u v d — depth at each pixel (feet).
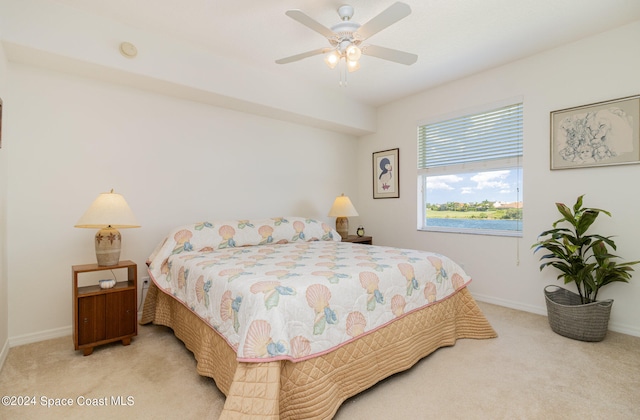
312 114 11.96
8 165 7.29
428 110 12.44
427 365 6.54
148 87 9.02
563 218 8.88
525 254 9.88
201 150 10.39
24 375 6.08
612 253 8.23
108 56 7.66
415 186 12.99
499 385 5.77
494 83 10.46
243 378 4.26
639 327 7.88
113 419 4.85
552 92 9.21
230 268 6.38
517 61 9.91
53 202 7.89
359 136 15.20
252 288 5.06
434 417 4.91
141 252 9.26
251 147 11.59
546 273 9.45
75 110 8.18
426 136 12.74
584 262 8.28
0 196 6.47
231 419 4.08
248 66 10.19
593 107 8.45
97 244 7.26
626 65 7.97
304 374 4.65
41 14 6.83
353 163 15.17
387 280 6.25
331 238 11.54
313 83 11.83
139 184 9.20
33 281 7.66
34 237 7.66
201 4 7.05
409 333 6.37
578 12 7.38
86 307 6.91
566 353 6.98
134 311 7.52
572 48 8.82
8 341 7.20
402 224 13.50
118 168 8.83
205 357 5.75
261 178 11.89
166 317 8.11
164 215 9.66
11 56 7.10
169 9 7.25
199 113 10.33
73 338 7.25
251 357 4.28
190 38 8.55
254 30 8.14
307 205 13.35
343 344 5.22
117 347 7.33
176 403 5.24
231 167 11.10
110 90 8.70
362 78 11.30
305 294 5.03
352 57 6.41
